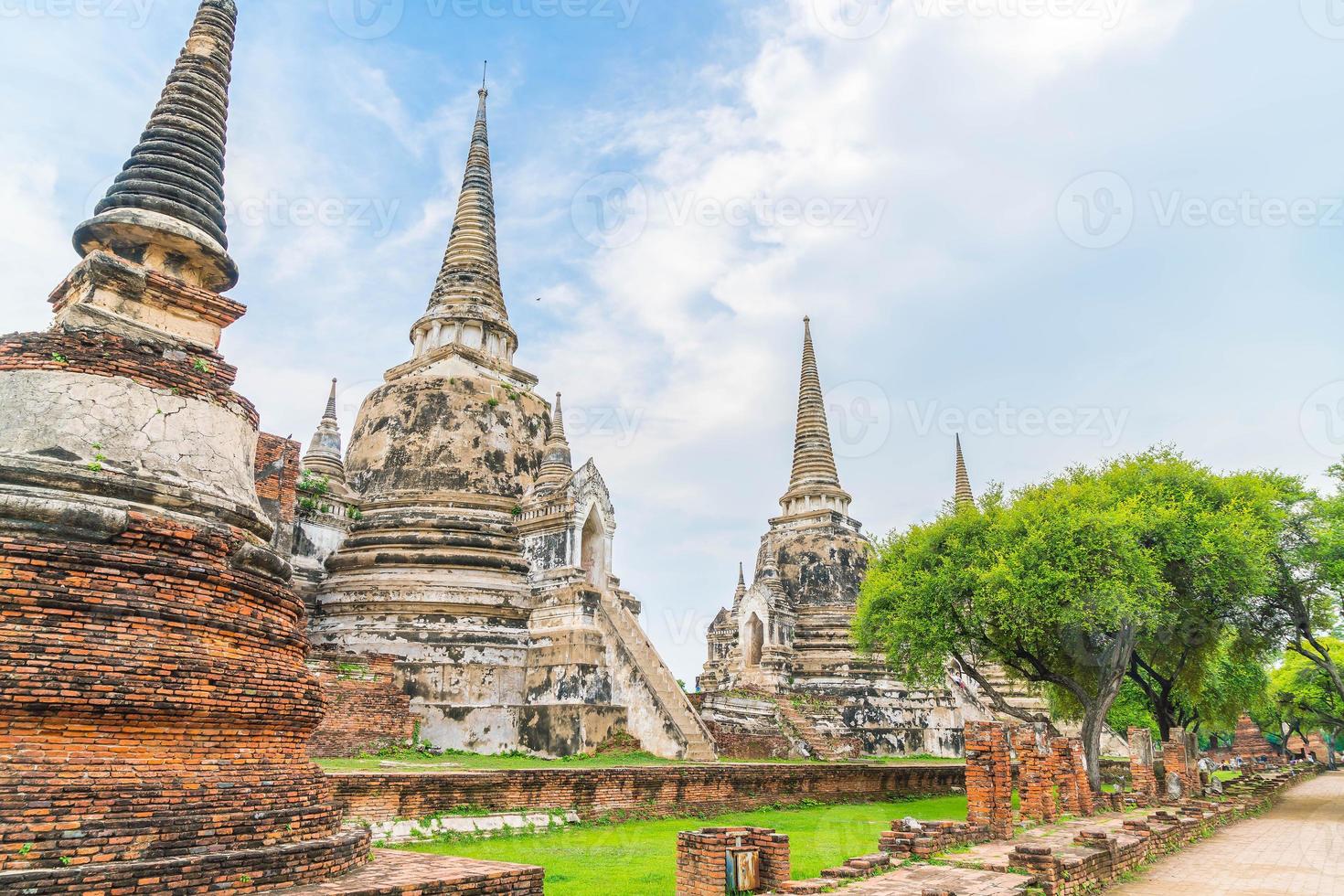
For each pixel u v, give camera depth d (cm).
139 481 1052
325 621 3103
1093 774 3050
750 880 1264
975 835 1773
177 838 907
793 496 5344
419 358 3962
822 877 1366
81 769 877
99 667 905
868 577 3678
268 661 1091
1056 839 1872
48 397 1047
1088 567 2838
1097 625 3061
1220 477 3322
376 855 1224
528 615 3166
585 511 3284
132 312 1231
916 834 1622
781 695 4203
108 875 825
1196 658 3566
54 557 920
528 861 1627
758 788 2716
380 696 2525
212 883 895
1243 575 2980
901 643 3434
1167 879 1697
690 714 3030
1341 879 1692
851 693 4494
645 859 1680
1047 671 3234
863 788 3156
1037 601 2861
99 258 1190
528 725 2938
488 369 3947
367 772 1806
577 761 2677
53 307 1304
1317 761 7838
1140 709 5028
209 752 985
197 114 1397
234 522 1155
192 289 1273
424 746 2669
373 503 3500
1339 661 5303
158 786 913
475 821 1875
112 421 1070
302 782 1082
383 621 3014
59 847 830
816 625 4800
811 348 5766
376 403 3759
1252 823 2777
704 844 1273
